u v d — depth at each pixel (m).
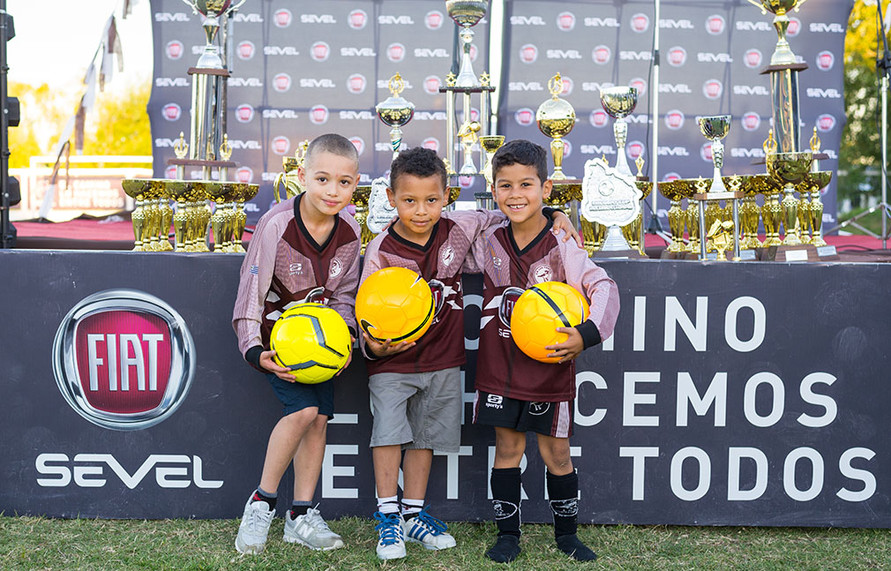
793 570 1.90
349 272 2.04
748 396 2.16
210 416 2.19
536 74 5.73
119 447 2.18
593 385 2.16
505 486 1.96
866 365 2.14
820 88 5.78
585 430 2.17
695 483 2.18
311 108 5.75
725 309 2.14
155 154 5.65
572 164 5.77
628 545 2.05
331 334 1.85
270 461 1.93
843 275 2.12
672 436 2.17
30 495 2.19
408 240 1.97
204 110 3.03
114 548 1.98
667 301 2.14
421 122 5.76
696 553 2.00
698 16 5.71
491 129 5.71
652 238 5.41
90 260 2.14
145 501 2.20
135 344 2.16
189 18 5.56
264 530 1.95
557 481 1.97
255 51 5.70
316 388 1.97
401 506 2.16
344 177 1.87
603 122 5.74
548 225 1.97
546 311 1.80
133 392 2.17
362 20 5.70
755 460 2.17
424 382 1.98
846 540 2.12
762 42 5.73
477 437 2.19
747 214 3.01
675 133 5.79
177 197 2.73
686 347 2.15
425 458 2.03
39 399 2.17
